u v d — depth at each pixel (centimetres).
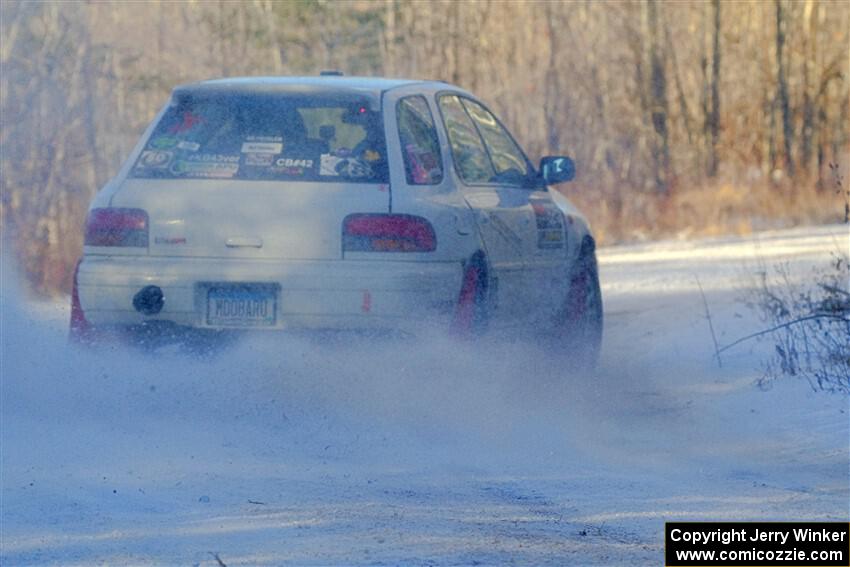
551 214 3516
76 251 9025
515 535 2041
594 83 14225
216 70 11244
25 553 1862
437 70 13725
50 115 9712
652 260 7662
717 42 14300
